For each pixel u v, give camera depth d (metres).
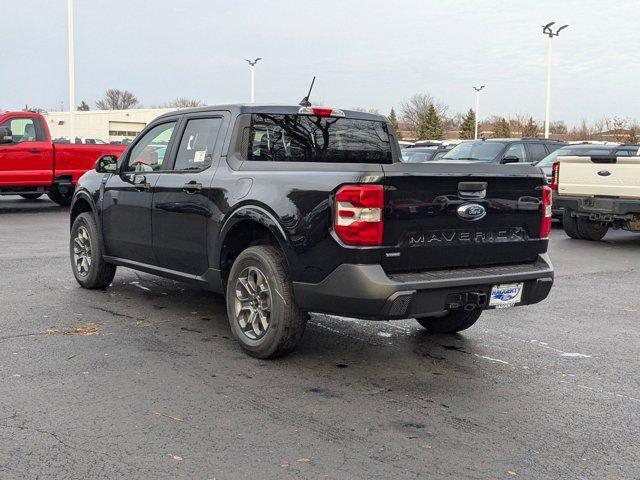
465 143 16.20
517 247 5.16
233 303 5.31
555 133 83.06
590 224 12.62
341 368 4.99
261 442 3.69
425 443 3.73
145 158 6.52
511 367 5.12
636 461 3.57
